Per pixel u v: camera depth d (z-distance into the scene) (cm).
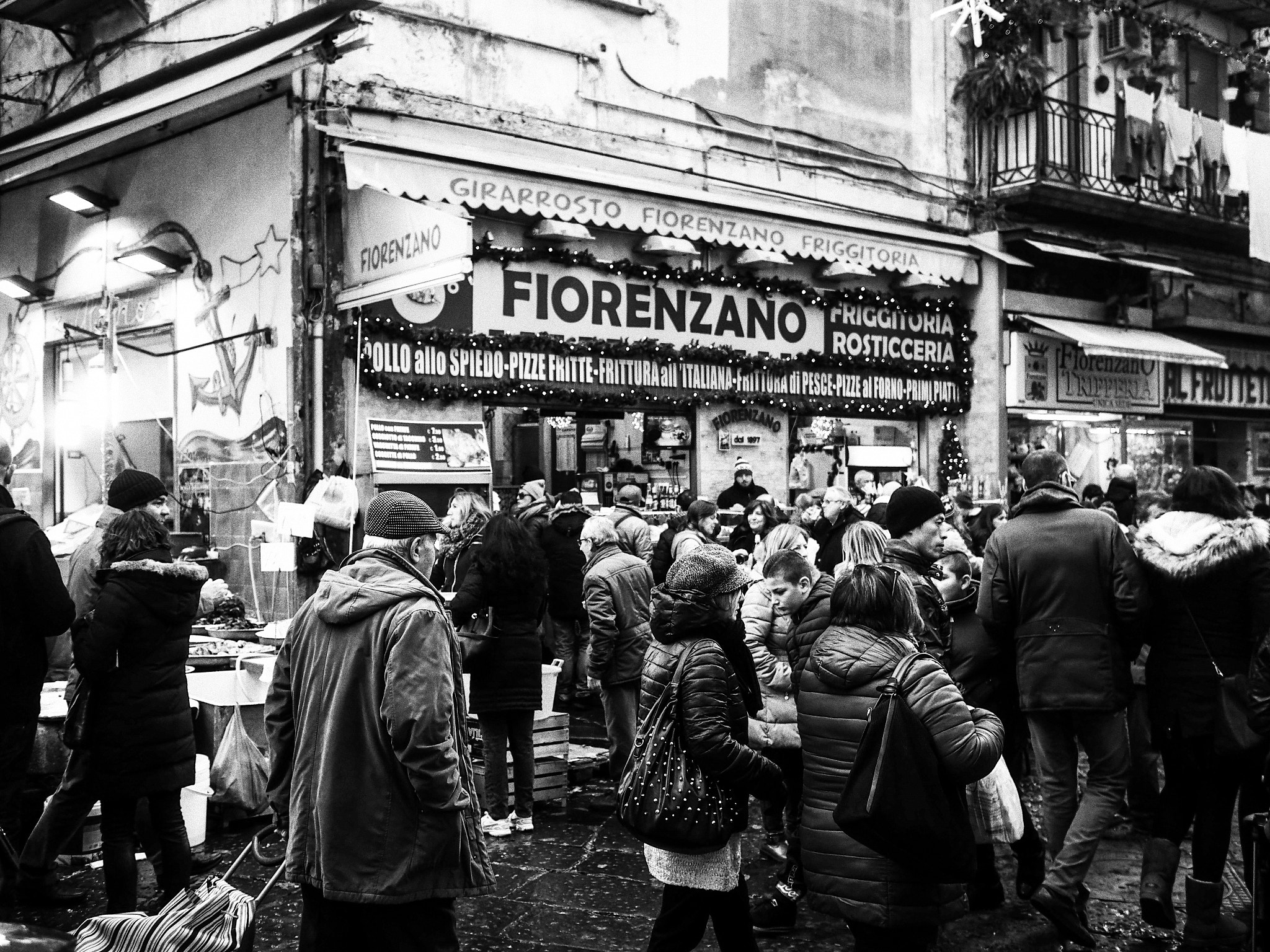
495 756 655
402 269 973
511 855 622
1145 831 673
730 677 404
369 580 357
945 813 365
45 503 1414
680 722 403
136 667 497
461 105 1143
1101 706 505
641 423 1303
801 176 1427
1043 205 1612
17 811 567
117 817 498
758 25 1393
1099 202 1647
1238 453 1998
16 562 525
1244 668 498
